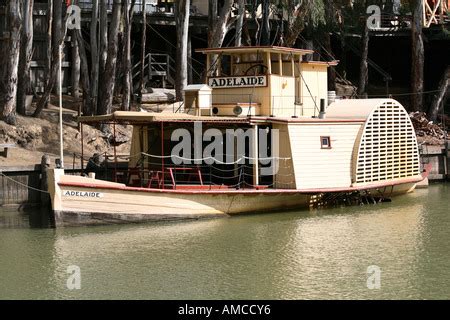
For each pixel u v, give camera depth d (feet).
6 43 129.59
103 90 136.67
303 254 86.22
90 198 93.76
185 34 147.64
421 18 176.45
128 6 143.13
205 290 74.33
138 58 173.78
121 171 105.91
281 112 108.17
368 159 113.39
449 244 90.74
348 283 76.43
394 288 75.20
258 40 149.18
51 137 128.26
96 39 143.43
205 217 100.73
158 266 81.41
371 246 89.66
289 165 105.09
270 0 144.66
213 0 146.82
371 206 113.39
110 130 135.64
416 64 175.83
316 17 147.54
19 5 125.90
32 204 108.88
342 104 116.88
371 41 198.18
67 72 160.56
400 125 118.42
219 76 109.60
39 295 73.05
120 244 89.10
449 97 188.96
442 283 76.64
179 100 147.33
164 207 97.71
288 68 110.63
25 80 133.18
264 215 104.53
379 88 193.98
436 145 154.30
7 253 86.02
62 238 91.40
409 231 97.09
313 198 108.58
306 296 72.90
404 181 119.65
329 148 108.78
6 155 117.60
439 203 116.06
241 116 104.12
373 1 176.45
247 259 83.92
